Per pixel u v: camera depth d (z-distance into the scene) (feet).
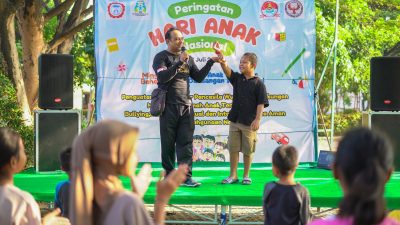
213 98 27.22
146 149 27.30
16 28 52.13
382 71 26.58
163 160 21.71
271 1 27.14
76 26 41.29
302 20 27.20
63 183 14.58
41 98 26.63
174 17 27.22
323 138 60.64
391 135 26.35
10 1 34.83
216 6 27.17
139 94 27.25
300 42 27.22
